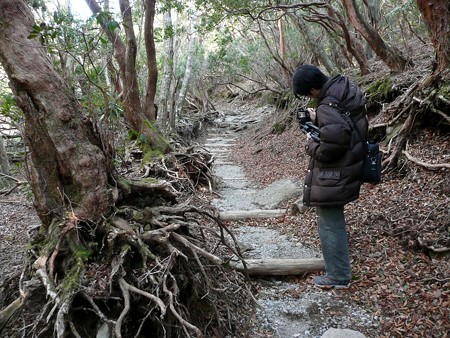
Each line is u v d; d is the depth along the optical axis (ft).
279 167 26.37
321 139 8.90
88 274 8.14
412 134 16.58
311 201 9.51
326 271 10.37
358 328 8.61
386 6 38.17
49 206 8.93
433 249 10.26
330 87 9.13
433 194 13.20
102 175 9.13
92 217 8.82
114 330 7.26
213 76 57.88
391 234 11.84
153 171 19.63
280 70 43.78
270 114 46.19
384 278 10.03
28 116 8.59
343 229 9.82
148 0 20.65
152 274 7.86
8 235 13.29
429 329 8.14
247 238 14.07
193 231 10.43
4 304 8.75
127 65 20.30
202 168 22.98
